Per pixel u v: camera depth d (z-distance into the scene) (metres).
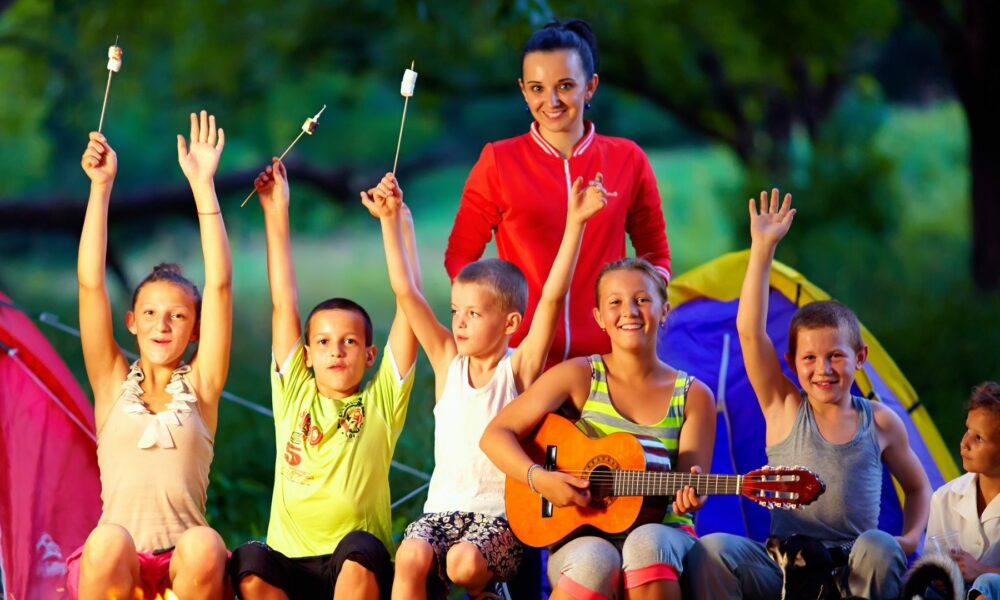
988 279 11.34
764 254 4.56
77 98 15.90
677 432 4.48
